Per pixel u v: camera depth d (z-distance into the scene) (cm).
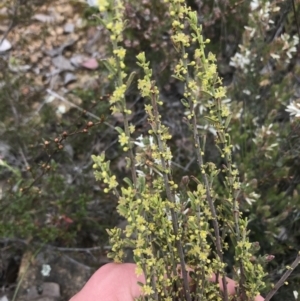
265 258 116
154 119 91
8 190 212
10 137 237
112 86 252
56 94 268
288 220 194
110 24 74
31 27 293
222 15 232
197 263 112
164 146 94
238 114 187
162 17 242
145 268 95
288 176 189
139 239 90
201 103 188
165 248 106
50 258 214
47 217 219
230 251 186
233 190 106
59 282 209
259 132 187
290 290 182
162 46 242
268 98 211
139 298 114
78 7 301
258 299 133
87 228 228
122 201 88
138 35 248
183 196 112
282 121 222
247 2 234
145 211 99
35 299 202
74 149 248
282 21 212
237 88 212
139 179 91
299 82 209
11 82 254
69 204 219
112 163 243
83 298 130
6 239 214
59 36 294
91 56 289
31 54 287
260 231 187
